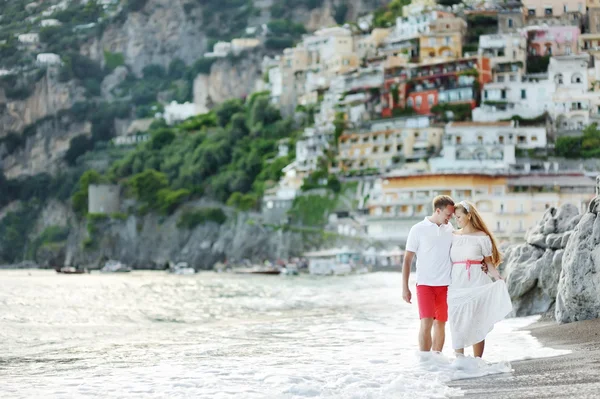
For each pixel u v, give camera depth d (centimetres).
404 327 5194
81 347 4581
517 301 5025
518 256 5150
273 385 2722
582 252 3969
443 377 2734
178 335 5203
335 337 4572
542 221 5278
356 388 2580
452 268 3077
